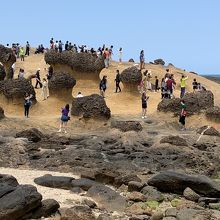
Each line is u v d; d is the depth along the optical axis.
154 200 12.87
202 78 46.12
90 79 36.25
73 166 16.83
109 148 20.52
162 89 33.06
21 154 18.50
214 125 26.77
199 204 13.02
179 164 18.25
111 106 32.19
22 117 26.69
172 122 27.31
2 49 36.16
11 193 10.18
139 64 44.44
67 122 26.17
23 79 29.44
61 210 10.52
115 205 11.98
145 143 21.55
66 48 43.91
